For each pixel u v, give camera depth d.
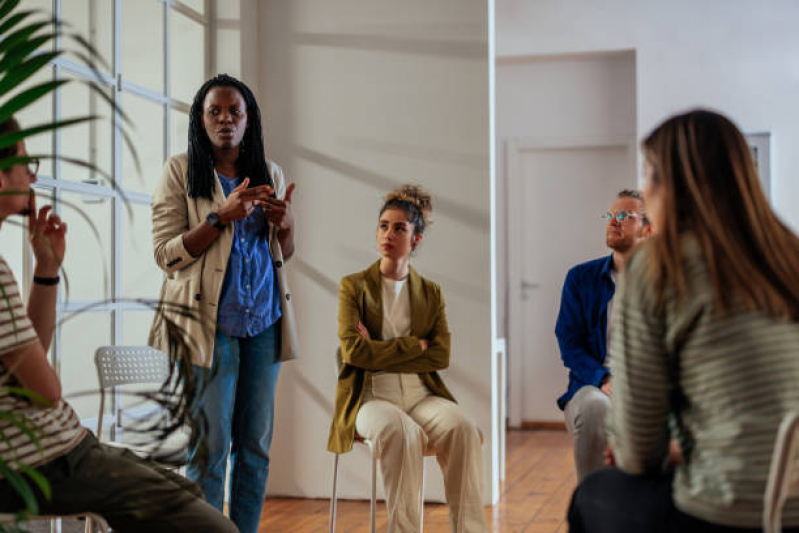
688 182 1.46
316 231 4.23
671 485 1.50
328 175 4.22
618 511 1.54
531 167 7.16
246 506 2.83
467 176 4.07
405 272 2.99
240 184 2.93
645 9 6.50
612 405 1.52
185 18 3.86
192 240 2.66
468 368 4.04
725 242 1.41
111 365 2.64
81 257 3.12
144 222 3.51
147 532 1.74
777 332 1.37
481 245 4.05
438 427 2.80
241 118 2.80
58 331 2.99
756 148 6.33
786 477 1.29
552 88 7.07
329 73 4.23
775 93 6.31
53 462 1.59
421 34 4.14
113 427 3.12
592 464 2.76
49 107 2.99
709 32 6.41
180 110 3.81
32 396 1.21
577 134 7.01
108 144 3.29
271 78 4.29
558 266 7.12
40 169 2.93
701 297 1.39
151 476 1.70
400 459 2.65
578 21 6.63
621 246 2.97
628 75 6.91
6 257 2.73
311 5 4.25
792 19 6.29
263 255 2.86
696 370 1.40
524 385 7.16
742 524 1.34
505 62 7.07
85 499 1.62
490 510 3.97
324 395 4.20
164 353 2.73
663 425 1.47
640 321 1.45
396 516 2.63
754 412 1.35
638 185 6.74
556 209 7.12
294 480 4.23
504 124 7.16
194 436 1.53
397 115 4.15
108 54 3.30
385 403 2.80
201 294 2.69
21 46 1.17
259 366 2.84
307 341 4.22
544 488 4.53
